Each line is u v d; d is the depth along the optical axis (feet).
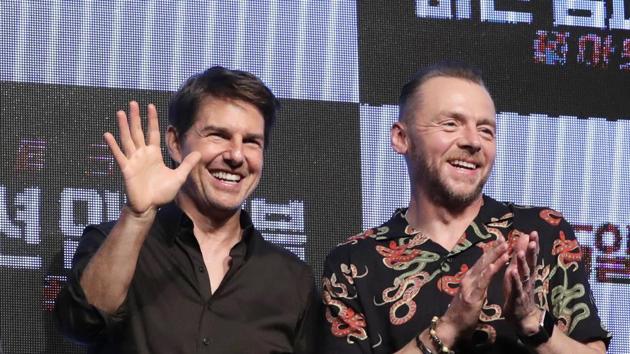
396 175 21.66
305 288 18.58
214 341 17.71
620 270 21.90
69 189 20.68
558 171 22.12
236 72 18.54
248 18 21.61
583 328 17.46
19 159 20.59
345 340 17.93
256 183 18.43
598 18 22.67
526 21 22.52
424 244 18.24
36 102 20.80
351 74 21.81
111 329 17.56
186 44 21.38
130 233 16.93
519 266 16.56
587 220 22.04
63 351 20.31
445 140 18.22
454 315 16.92
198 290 17.93
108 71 21.07
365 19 22.00
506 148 22.04
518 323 16.76
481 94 18.53
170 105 18.76
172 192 17.07
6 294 20.27
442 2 22.33
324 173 21.47
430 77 18.71
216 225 18.43
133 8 21.25
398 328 17.75
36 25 20.94
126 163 16.93
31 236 20.48
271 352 17.99
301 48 21.72
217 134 18.22
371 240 18.51
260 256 18.44
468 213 18.45
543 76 22.39
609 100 22.45
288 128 21.45
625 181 22.27
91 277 17.02
